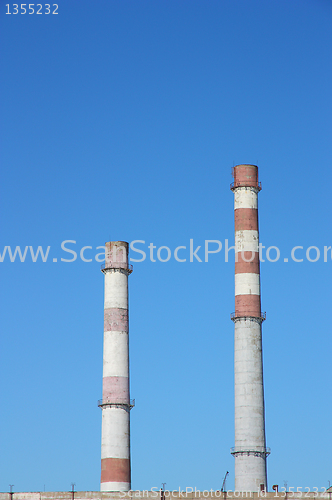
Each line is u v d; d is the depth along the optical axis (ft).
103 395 320.91
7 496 281.13
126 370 323.57
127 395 321.11
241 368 313.32
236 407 311.06
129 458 315.58
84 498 279.28
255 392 310.65
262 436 307.58
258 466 302.66
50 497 280.51
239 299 319.68
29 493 281.74
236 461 305.12
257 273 322.34
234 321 319.47
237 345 316.40
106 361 323.98
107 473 311.27
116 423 316.19
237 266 323.16
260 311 319.88
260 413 309.42
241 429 307.37
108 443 314.55
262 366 315.78
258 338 316.60
